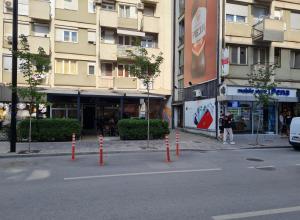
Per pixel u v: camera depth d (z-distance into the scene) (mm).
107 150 14117
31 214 5324
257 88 17766
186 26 27969
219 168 10094
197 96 23625
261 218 5203
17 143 16266
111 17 28703
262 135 21594
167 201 6148
